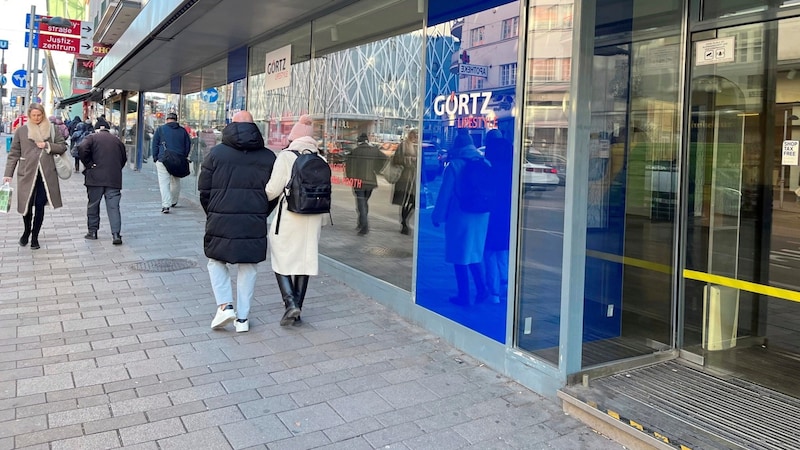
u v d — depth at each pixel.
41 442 3.25
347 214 6.84
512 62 4.21
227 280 5.14
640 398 3.76
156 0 8.41
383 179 6.07
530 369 4.11
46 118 7.96
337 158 7.12
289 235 5.14
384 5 6.07
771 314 4.49
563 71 3.86
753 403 3.73
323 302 6.02
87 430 3.40
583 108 3.79
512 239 4.22
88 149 8.48
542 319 4.09
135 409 3.67
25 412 3.60
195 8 7.27
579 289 3.90
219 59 11.55
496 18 4.38
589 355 4.14
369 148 6.34
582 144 3.81
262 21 7.96
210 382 4.10
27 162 7.85
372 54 6.30
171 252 8.15
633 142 4.32
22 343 4.72
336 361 4.52
